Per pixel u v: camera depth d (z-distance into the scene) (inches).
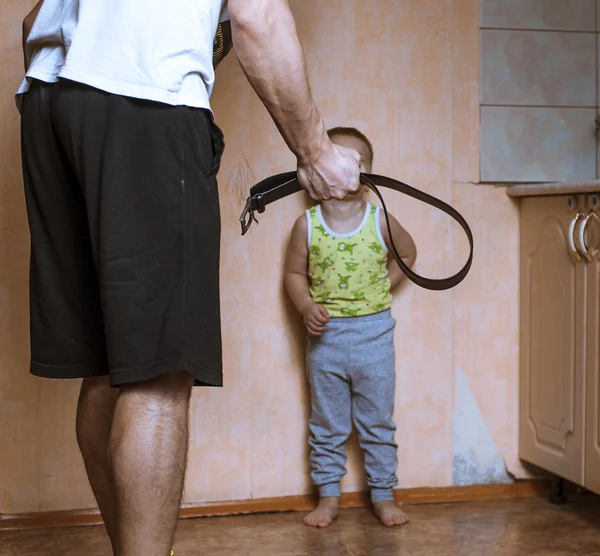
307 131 46.6
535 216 90.0
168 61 43.3
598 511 87.8
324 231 84.2
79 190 46.8
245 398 88.5
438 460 92.4
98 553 76.6
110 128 42.6
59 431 85.3
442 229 91.3
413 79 90.1
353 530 82.2
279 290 88.7
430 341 91.7
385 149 90.0
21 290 84.1
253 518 86.6
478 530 81.8
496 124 91.8
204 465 88.0
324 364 84.5
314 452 86.4
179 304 42.6
